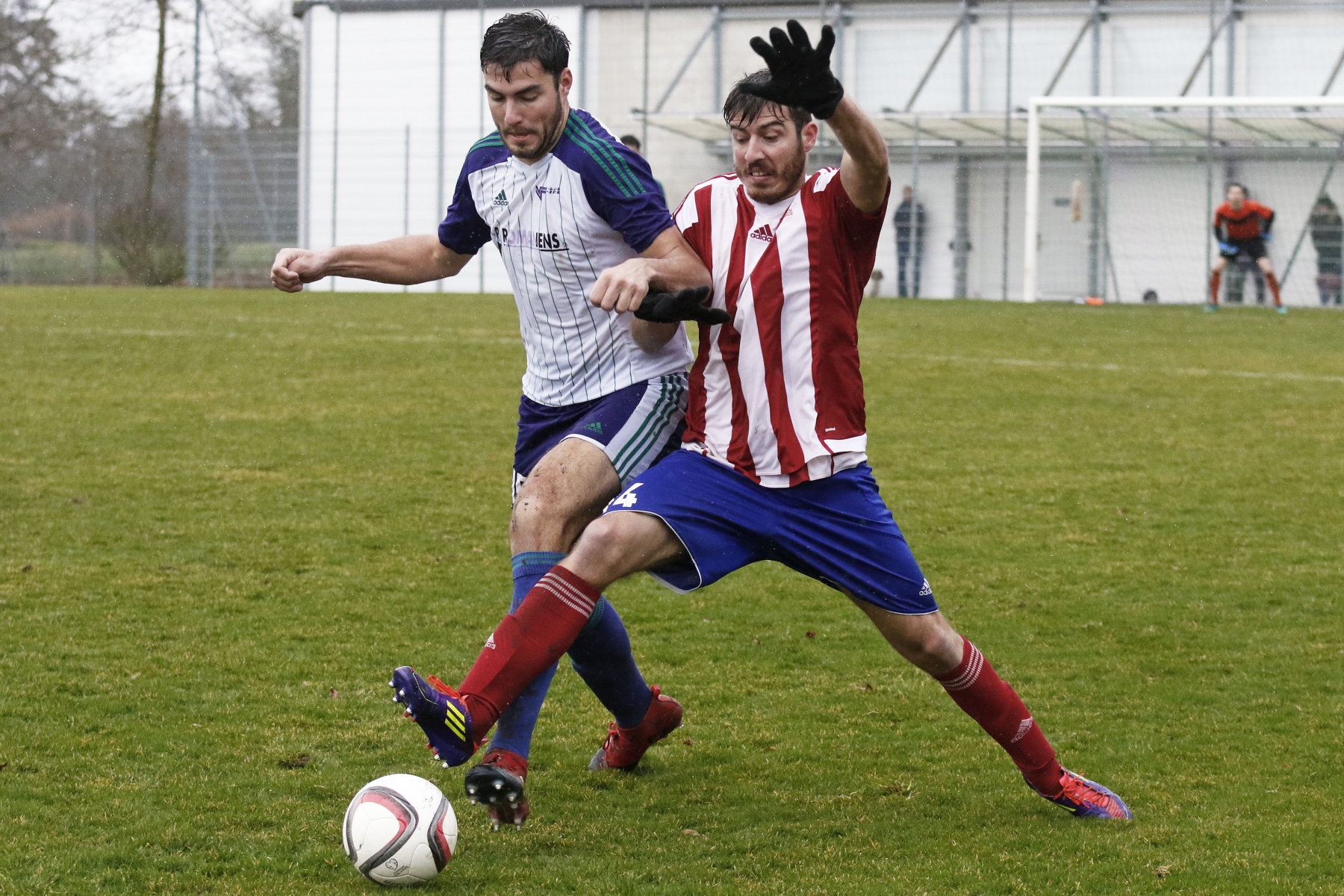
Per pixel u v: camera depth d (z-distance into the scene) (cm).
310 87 6931
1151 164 6297
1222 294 6181
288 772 959
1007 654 1284
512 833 869
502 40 878
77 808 881
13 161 7081
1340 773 981
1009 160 6412
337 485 2030
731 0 6638
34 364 3319
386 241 1016
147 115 7175
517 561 876
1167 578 1562
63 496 1916
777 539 852
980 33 6438
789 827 884
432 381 3162
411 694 739
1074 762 1005
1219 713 1120
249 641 1282
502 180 936
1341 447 2408
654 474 852
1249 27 6197
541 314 951
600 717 1114
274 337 4047
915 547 1703
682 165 6769
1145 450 2375
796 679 1210
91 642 1264
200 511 1841
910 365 3525
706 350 863
